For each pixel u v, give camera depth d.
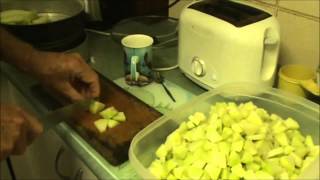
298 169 0.57
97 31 1.06
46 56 0.74
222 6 0.74
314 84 0.71
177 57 0.91
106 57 0.95
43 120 0.69
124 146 0.63
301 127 0.67
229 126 0.63
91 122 0.70
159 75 0.85
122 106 0.74
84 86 0.76
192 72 0.79
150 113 0.72
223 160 0.56
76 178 0.82
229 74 0.70
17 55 0.75
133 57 0.79
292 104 0.70
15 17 0.92
